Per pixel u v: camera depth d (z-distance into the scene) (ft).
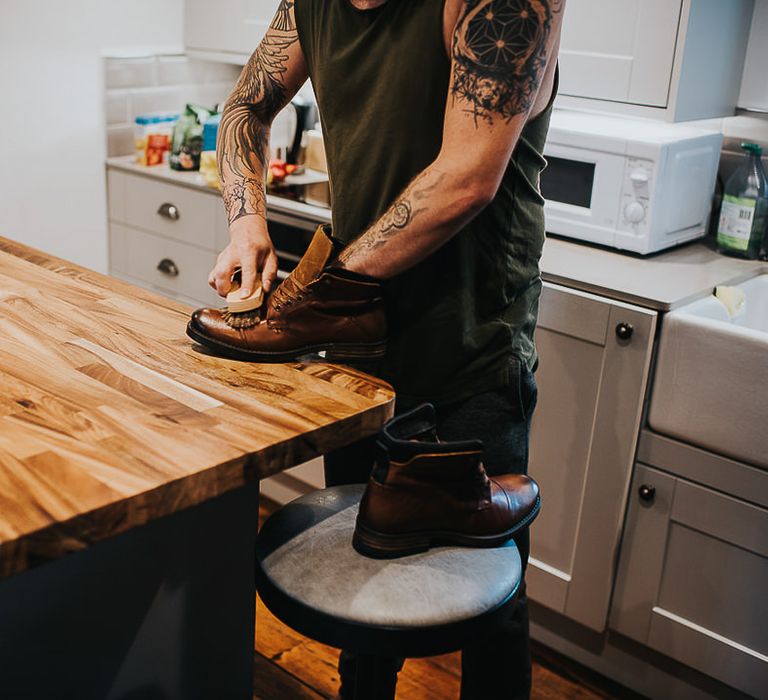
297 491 9.60
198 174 10.44
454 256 5.06
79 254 11.12
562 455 7.54
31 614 4.25
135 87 11.02
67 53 10.30
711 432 6.77
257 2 10.27
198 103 11.75
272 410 4.31
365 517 4.33
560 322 7.30
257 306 4.85
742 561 6.82
